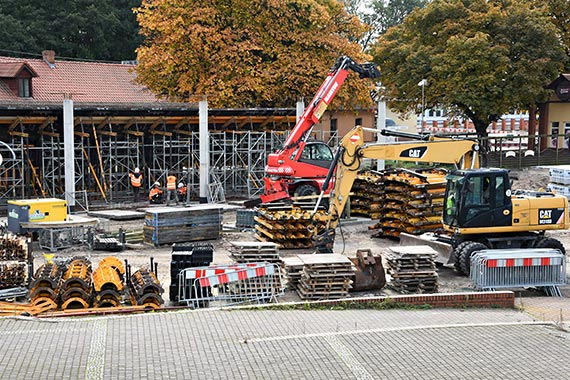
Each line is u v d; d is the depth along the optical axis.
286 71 43.12
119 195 39.47
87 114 36.34
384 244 26.97
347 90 44.78
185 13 43.03
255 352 13.24
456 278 21.42
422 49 48.56
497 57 45.06
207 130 37.66
